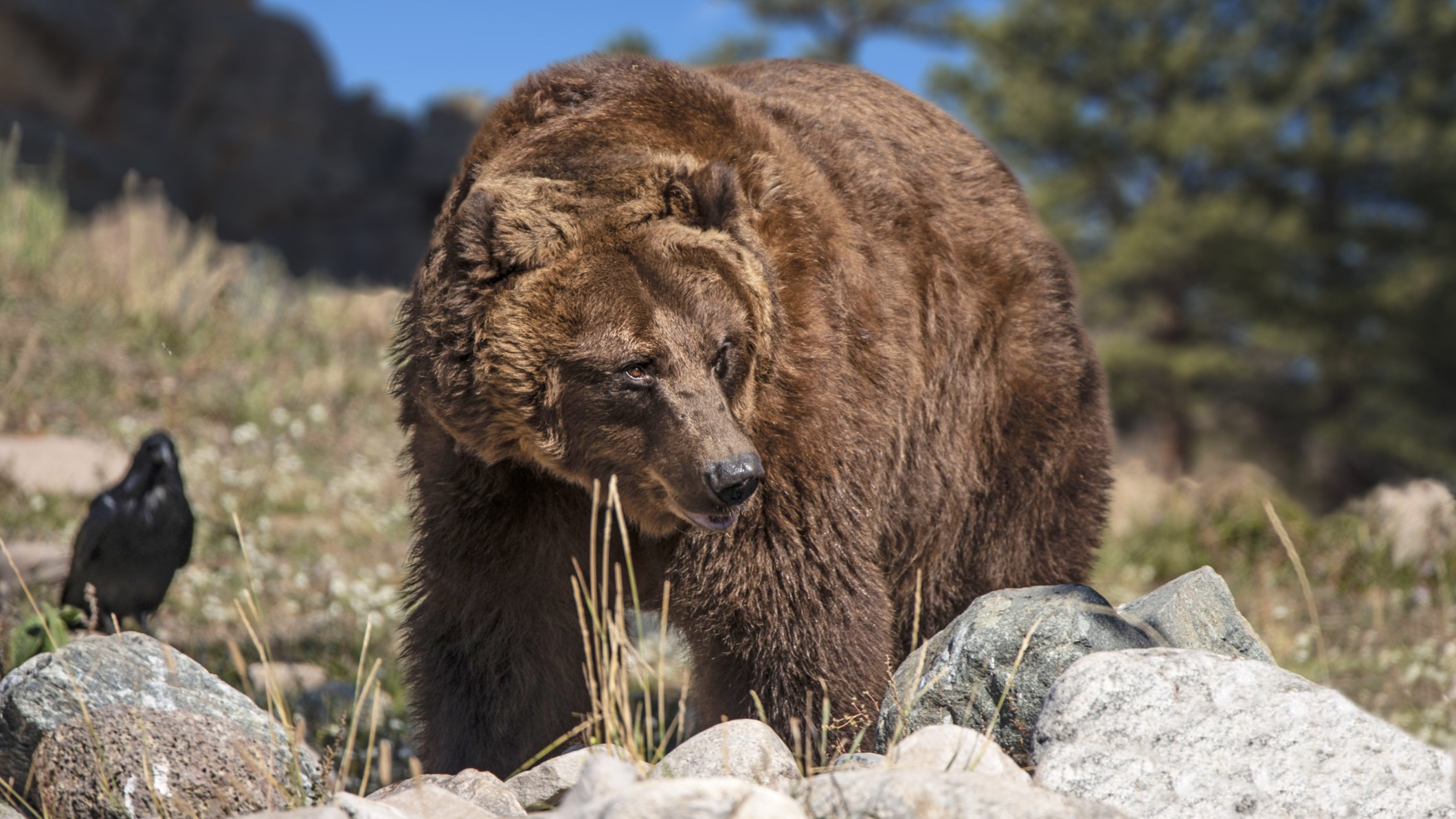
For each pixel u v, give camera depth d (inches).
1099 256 2952.8
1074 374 462.6
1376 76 3011.8
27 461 805.2
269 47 3186.5
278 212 3174.2
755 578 352.8
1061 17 3009.4
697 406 328.5
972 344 434.6
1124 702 274.2
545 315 335.9
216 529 767.7
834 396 357.7
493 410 341.7
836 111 428.5
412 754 454.9
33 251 1183.6
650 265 335.6
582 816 223.9
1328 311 2807.6
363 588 683.4
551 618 382.3
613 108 370.0
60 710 297.0
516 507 362.9
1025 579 452.8
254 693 505.7
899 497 411.8
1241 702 271.4
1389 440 2815.0
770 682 358.0
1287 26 3041.3
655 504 347.6
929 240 424.5
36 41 2797.7
